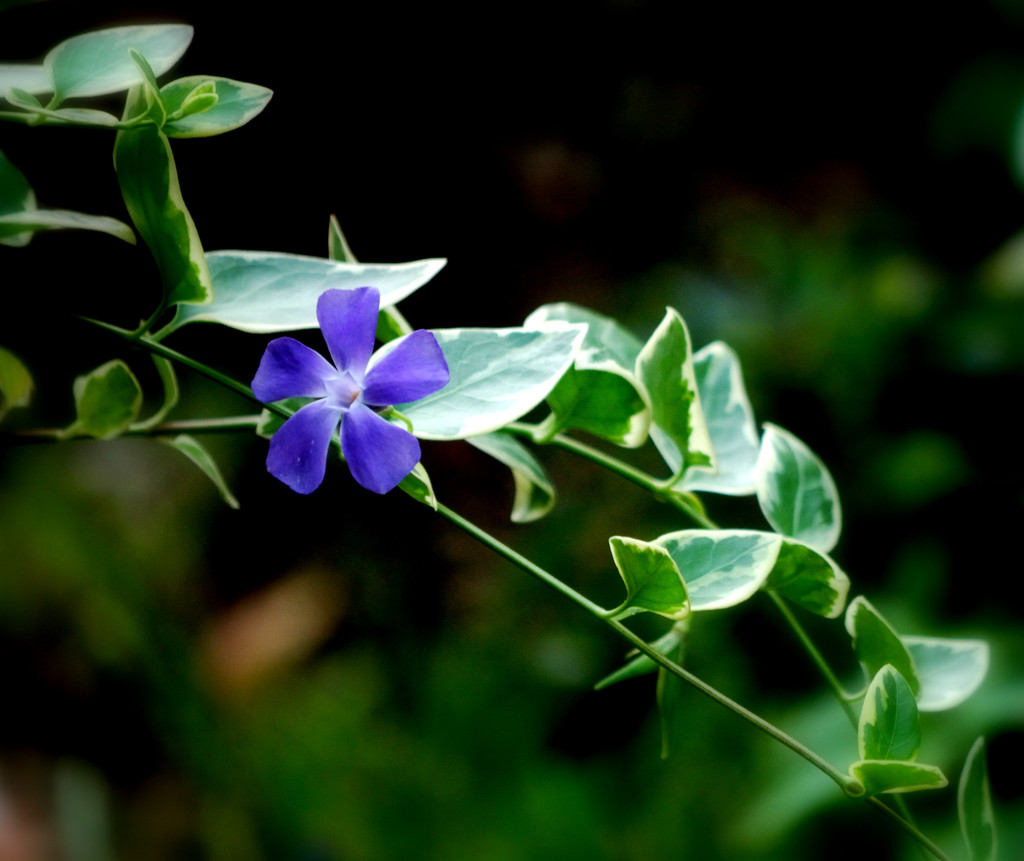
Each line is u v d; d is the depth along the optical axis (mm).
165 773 1471
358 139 2037
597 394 738
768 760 1574
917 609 1765
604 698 1831
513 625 1925
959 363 2070
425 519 2041
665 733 760
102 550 1626
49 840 1260
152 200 701
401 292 726
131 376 747
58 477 1677
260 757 1607
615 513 2016
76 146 1462
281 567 1991
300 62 1942
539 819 1564
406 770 1671
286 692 1796
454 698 1804
